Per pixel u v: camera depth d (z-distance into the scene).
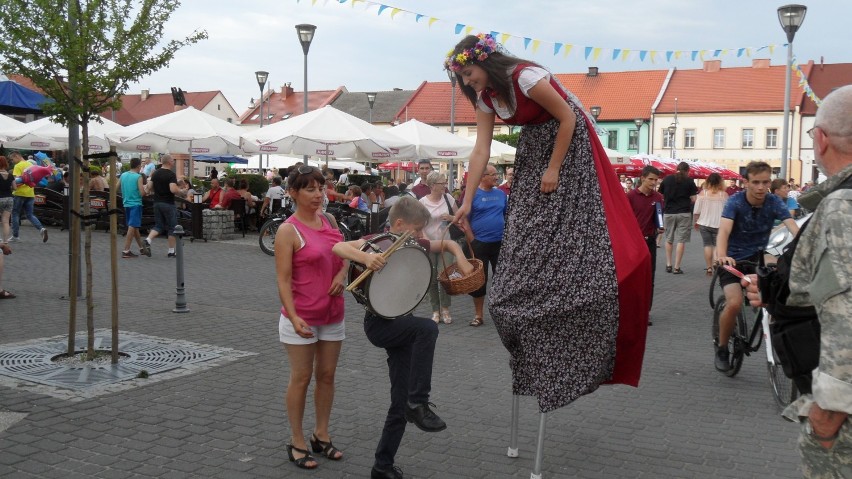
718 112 63.25
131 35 6.71
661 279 14.52
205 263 14.68
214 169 21.42
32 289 10.88
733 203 6.95
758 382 7.00
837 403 2.34
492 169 9.35
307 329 4.51
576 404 6.18
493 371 7.19
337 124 17.47
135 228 15.20
